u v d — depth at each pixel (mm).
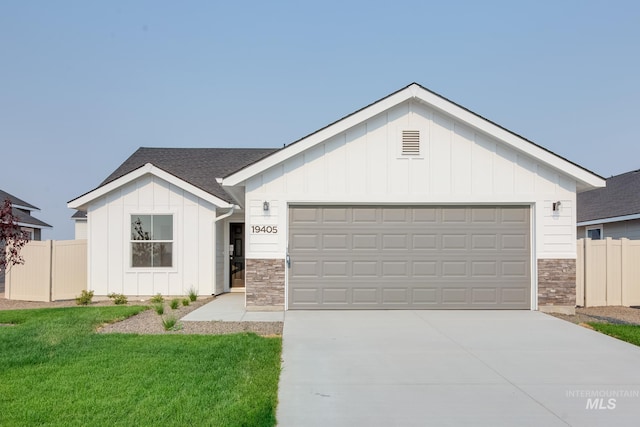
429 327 9078
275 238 10922
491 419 4758
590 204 21547
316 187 10930
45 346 7199
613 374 6223
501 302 11000
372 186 10938
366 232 11023
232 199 15258
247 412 4645
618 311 11695
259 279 10898
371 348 7488
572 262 10945
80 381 5516
